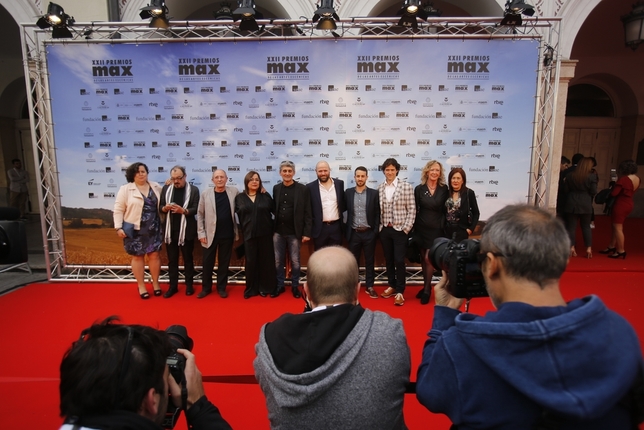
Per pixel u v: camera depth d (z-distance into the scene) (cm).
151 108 477
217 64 467
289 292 464
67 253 503
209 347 318
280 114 472
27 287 480
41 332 350
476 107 464
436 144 471
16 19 534
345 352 96
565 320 70
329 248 122
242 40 461
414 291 466
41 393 251
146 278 511
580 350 68
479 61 457
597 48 895
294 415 94
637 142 962
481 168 473
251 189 433
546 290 82
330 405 93
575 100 1012
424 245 413
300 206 431
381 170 470
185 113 476
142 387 82
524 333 71
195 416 106
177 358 103
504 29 509
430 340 104
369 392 94
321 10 425
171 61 469
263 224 433
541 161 482
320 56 461
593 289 446
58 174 491
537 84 459
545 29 528
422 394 88
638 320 359
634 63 934
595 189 560
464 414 77
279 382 94
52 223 499
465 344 80
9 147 997
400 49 458
